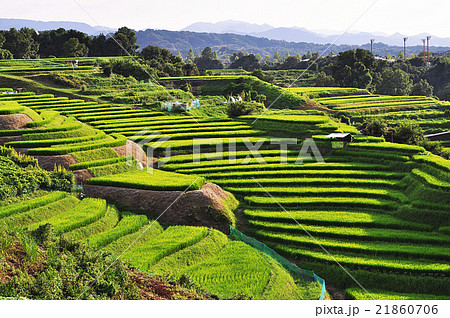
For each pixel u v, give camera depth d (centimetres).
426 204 5084
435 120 11800
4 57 15375
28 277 2611
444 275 4131
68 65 13050
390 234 4728
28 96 9369
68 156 5706
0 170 4728
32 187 4747
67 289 2641
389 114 12138
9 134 6122
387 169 6288
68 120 7106
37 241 3108
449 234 4750
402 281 4131
